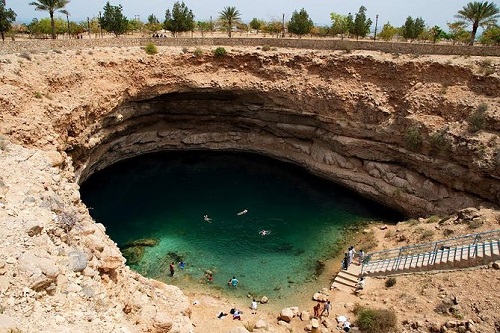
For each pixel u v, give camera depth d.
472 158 35.84
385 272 28.67
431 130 39.69
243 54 50.59
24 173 21.92
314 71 49.28
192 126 55.47
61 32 71.19
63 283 13.84
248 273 32.12
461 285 23.42
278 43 53.31
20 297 12.18
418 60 44.22
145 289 19.88
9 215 16.53
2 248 13.98
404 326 21.78
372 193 44.50
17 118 30.75
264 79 49.97
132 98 46.50
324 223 40.16
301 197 45.72
